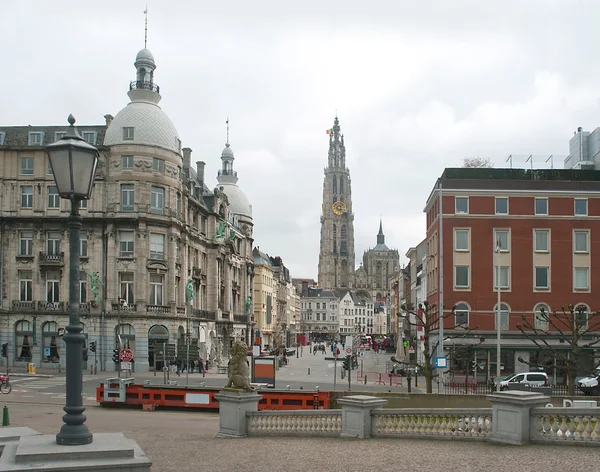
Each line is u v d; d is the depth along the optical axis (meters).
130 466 11.58
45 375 61.56
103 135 75.31
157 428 28.61
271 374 42.09
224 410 22.92
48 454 11.55
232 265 106.19
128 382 39.38
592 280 61.62
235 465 16.83
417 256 97.88
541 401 19.00
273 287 159.75
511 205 62.44
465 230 62.38
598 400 30.27
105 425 29.88
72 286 12.88
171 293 72.88
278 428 22.69
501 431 19.20
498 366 46.50
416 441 20.20
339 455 17.89
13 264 71.62
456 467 15.94
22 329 71.25
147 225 71.12
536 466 15.76
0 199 72.00
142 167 71.31
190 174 95.31
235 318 107.56
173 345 64.62
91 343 65.56
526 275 61.84
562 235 62.16
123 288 70.94
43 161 72.06
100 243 71.19
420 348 79.69
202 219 91.56
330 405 35.22
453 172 66.31
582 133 80.19
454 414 20.34
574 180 64.94
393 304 167.62
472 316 61.53
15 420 31.41
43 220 71.44
